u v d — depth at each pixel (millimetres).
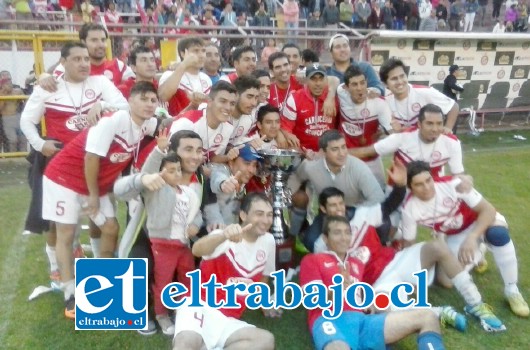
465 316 3854
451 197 3932
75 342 3559
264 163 4137
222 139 3984
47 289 4219
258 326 3791
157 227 3465
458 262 3785
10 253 4930
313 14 12781
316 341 3262
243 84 4070
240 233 3242
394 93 4504
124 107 4148
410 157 4219
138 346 3527
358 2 13367
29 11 10211
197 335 3195
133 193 3416
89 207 3779
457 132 10391
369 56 9469
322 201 3971
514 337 3613
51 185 3781
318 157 4164
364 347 3295
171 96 4625
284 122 4766
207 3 13031
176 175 3406
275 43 9430
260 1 13070
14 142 8336
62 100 4008
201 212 3773
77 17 10406
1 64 8211
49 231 4152
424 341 3102
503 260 3900
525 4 16359
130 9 12359
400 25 13898
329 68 5355
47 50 8195
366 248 3867
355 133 4758
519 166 8023
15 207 6180
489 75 10219
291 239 4316
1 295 4176
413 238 4031
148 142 3998
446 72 9945
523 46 10234
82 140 3752
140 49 4723
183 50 5066
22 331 3682
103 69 4773
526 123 11141
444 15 15008
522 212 5988
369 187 4016
